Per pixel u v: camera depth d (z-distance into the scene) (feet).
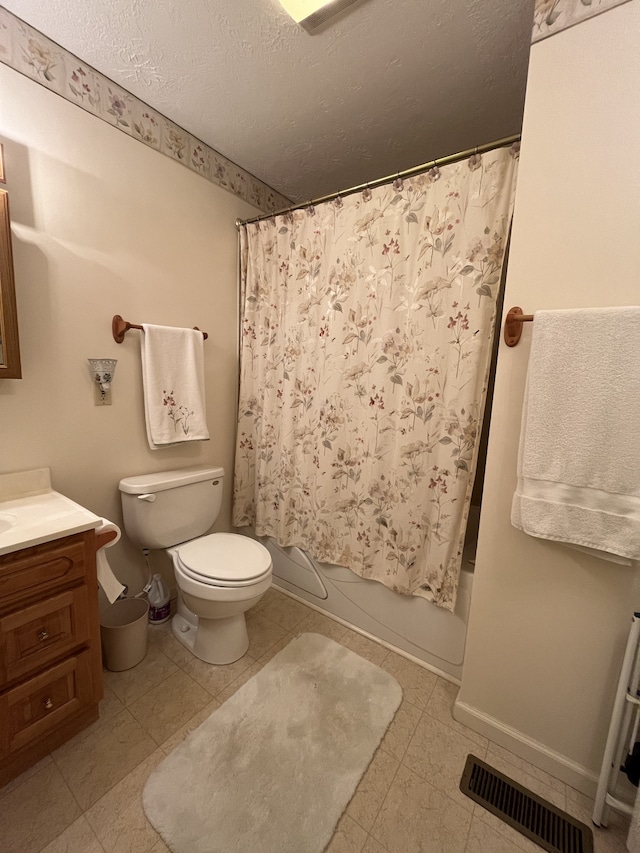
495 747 3.92
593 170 3.02
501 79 4.17
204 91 4.57
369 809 3.31
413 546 4.88
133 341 5.16
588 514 3.11
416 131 5.15
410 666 5.02
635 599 3.15
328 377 5.46
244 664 4.91
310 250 5.57
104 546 3.82
